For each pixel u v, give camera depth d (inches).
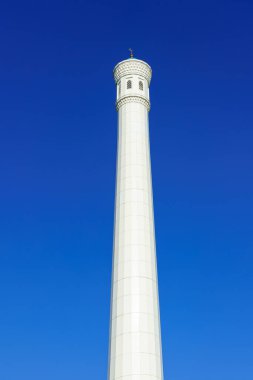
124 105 2807.6
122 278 2229.3
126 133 2679.6
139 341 2052.2
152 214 2474.2
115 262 2304.4
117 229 2393.0
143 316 2119.8
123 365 2005.4
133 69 2896.2
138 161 2568.9
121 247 2320.4
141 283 2206.0
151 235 2383.1
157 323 2155.5
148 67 2960.1
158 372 2027.6
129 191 2466.8
